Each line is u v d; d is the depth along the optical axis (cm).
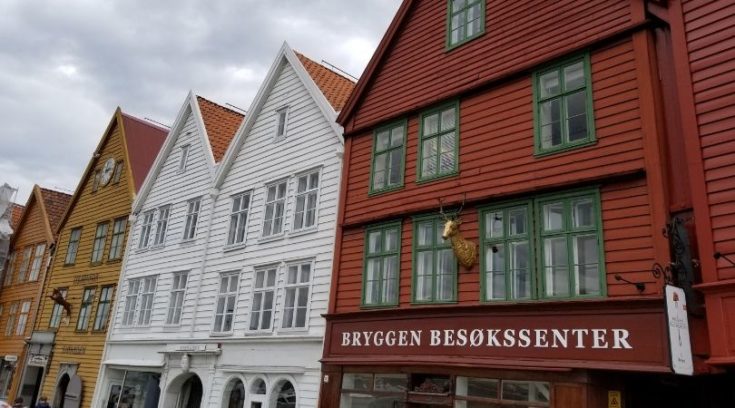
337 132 1720
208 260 2067
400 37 1630
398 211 1419
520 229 1171
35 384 2828
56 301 2634
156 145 2962
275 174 1930
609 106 1101
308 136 1850
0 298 3359
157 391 2033
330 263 1595
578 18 1204
